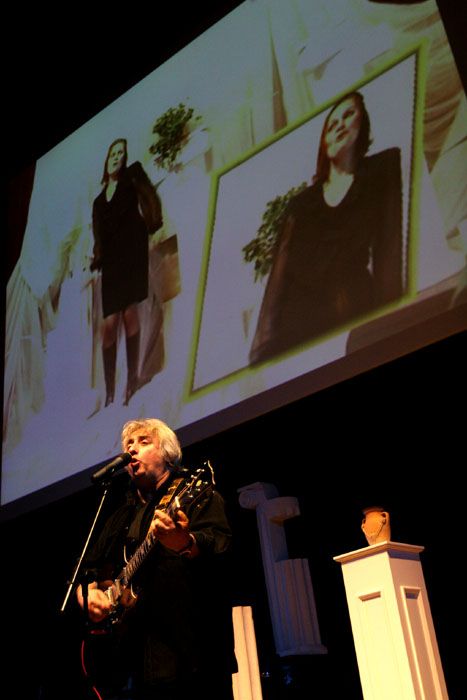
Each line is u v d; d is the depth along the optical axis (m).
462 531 3.17
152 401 3.36
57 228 4.30
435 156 2.72
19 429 4.02
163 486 2.27
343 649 3.38
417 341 2.57
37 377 4.04
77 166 4.34
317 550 3.58
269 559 3.26
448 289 2.55
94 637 2.16
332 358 2.79
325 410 3.07
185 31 3.96
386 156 2.87
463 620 3.05
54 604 4.42
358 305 2.78
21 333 4.26
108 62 4.34
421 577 2.45
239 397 3.03
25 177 4.67
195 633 2.01
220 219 3.41
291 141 3.25
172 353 3.37
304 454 3.51
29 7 4.23
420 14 2.96
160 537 1.94
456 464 3.26
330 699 3.19
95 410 3.63
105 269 3.89
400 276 2.69
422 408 3.13
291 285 3.02
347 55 3.17
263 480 3.80
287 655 3.06
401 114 2.88
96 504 3.78
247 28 3.64
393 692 2.27
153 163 3.87
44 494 3.68
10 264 4.54
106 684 2.13
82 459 3.59
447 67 2.79
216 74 3.72
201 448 3.30
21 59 4.51
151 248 3.67
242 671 2.70
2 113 4.78
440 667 2.32
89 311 3.89
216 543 2.05
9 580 4.59
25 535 4.21
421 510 3.29
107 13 4.28
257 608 3.70
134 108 4.12
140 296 3.63
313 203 3.06
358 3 3.21
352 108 3.06
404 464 3.39
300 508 3.68
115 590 2.15
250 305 3.14
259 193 3.29
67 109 4.52
